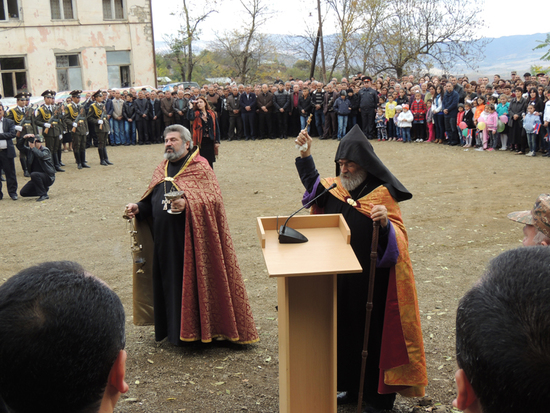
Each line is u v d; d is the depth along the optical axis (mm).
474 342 991
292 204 9984
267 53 36469
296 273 2492
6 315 1075
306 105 19109
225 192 11188
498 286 1028
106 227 8789
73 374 1077
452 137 16234
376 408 3494
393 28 28875
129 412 3607
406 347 3307
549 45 21219
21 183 12750
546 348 929
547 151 13844
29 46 27406
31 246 7840
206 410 3639
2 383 1080
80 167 14586
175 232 4465
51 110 14070
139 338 4879
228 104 19531
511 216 2691
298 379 2947
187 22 35625
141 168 14562
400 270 3293
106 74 29391
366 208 3383
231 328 4531
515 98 14492
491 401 976
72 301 1104
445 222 8570
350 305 3396
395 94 17734
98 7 28641
